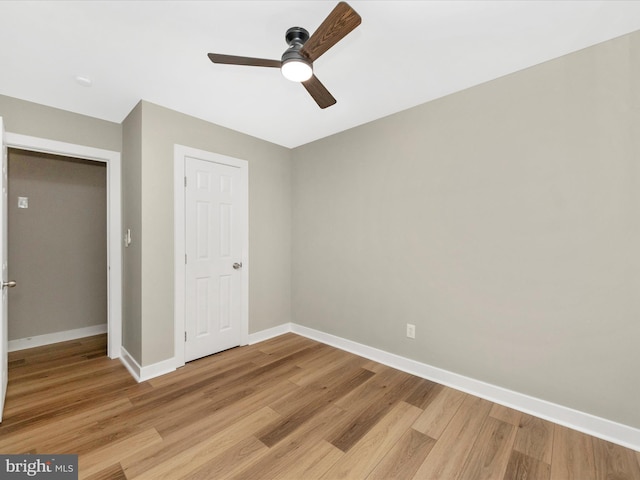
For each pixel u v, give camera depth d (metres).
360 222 2.93
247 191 3.18
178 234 2.62
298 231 3.59
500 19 1.54
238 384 2.33
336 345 3.15
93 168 3.53
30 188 3.12
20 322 3.06
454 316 2.30
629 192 1.65
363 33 1.64
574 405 1.82
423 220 2.47
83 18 1.52
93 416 1.89
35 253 3.15
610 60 1.70
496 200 2.10
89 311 3.50
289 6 1.45
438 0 1.41
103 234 3.60
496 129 2.10
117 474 1.44
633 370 1.65
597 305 1.75
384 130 2.72
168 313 2.56
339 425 1.83
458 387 2.28
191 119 2.71
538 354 1.94
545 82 1.91
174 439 1.69
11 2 1.40
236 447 1.63
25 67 1.95
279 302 3.56
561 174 1.85
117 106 2.53
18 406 2.00
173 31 1.63
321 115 2.71
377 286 2.79
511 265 2.04
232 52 1.82
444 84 2.18
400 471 1.48
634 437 1.64
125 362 2.73
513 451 1.62
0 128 1.89
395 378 2.45
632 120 1.64
